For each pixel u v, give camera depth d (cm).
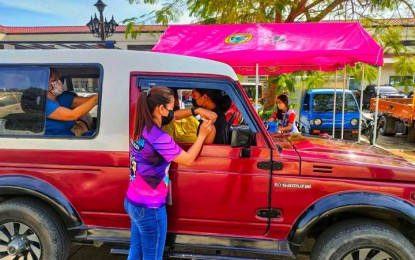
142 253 246
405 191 253
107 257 357
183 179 263
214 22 697
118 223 278
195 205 266
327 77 912
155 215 233
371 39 488
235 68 720
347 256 254
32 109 280
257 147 261
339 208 250
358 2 706
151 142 226
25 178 272
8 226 278
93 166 270
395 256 247
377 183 256
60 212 271
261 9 677
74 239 284
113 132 268
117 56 270
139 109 229
